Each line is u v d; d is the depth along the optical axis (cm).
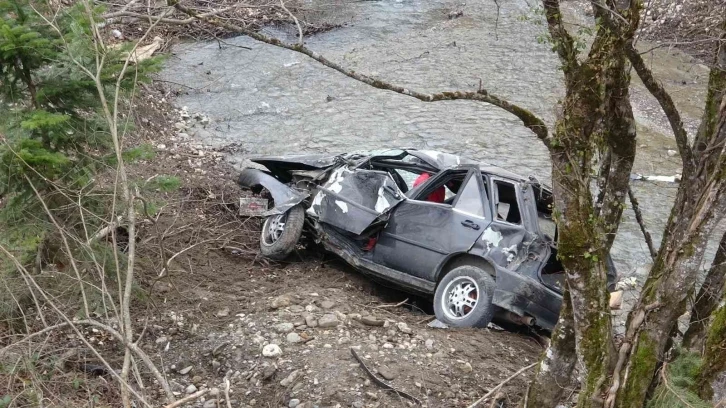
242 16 1750
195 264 857
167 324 730
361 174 869
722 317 445
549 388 524
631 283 963
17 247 630
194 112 1402
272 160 982
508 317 789
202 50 1686
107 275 670
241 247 928
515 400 646
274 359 668
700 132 519
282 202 886
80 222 645
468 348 714
